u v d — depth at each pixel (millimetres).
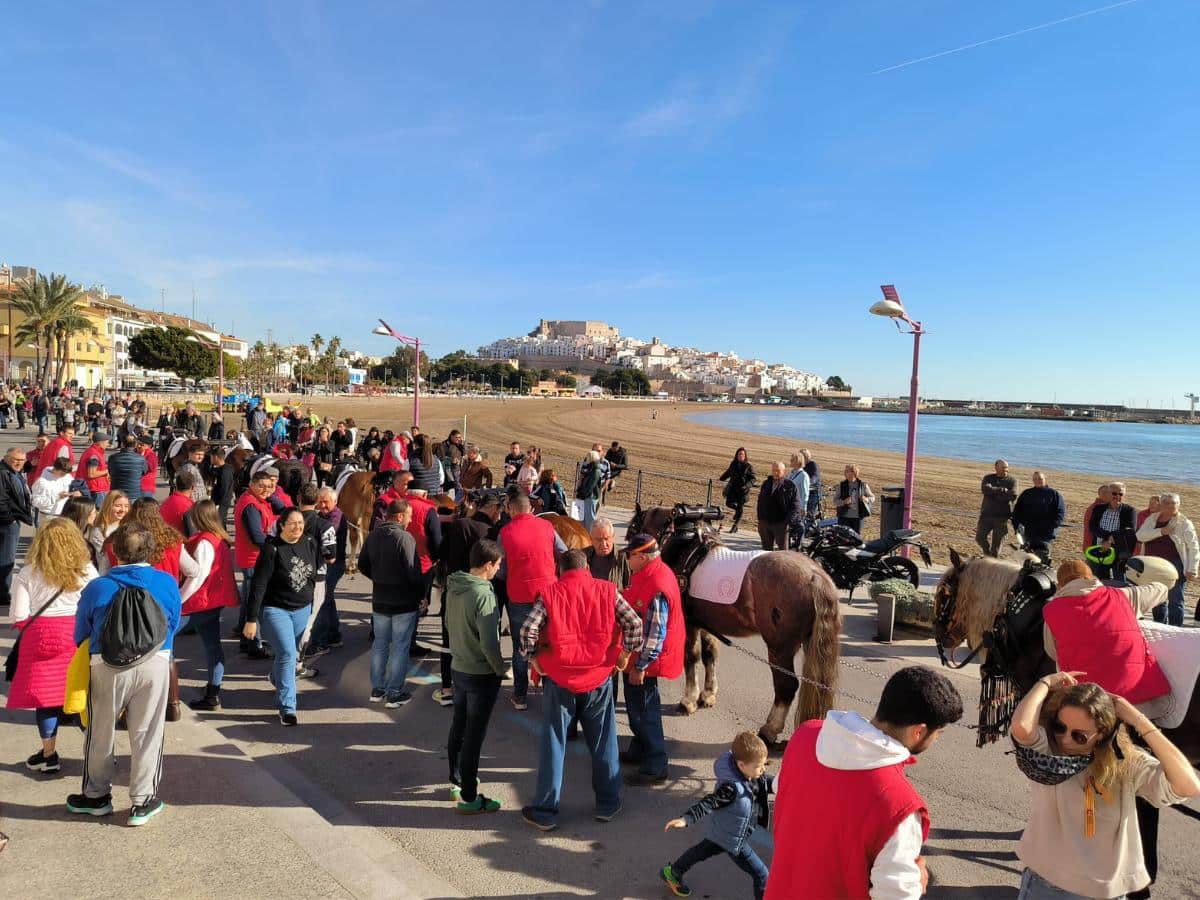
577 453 36969
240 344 126875
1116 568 9062
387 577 6469
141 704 4246
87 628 4195
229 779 4891
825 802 2250
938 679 2283
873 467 35125
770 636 5832
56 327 62281
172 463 15039
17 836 4098
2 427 33625
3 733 5367
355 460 14484
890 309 11250
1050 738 2943
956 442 64750
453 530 7043
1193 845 4754
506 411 80000
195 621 6184
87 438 30031
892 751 2219
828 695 5477
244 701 6574
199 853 4031
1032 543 11148
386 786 5199
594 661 4645
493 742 6051
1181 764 2760
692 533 6496
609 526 6359
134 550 4285
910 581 10797
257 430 22688
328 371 137625
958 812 5078
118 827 4246
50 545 4652
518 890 4066
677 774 5527
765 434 65688
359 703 6656
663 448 41562
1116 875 2895
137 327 94062
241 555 7660
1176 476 36594
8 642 7254
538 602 4660
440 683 7250
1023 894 3111
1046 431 98000
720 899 4090
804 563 5785
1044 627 4480
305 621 6285
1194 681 3824
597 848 4527
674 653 5348
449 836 4594
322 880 3842
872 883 2119
